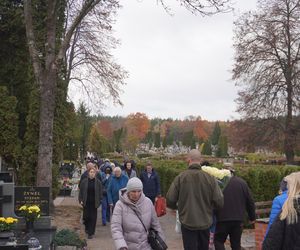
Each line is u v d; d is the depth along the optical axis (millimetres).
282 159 52469
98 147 70250
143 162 28078
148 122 119625
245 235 12008
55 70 14039
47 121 14055
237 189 8461
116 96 30828
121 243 5648
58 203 21203
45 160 14016
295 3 39031
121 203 5926
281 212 4152
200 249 7680
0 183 10875
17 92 19297
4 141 17406
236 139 41719
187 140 113062
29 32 14273
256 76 39500
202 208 7562
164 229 14555
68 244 9961
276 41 38594
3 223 8875
